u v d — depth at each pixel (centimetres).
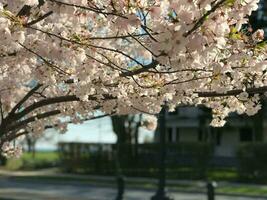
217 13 365
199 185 3027
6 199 2116
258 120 4191
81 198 2288
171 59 371
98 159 3956
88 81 504
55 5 407
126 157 3812
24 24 438
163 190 1767
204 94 517
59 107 599
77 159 4038
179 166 3616
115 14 395
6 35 420
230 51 454
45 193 2542
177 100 533
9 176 3684
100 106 584
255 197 2530
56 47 469
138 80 534
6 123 575
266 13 3488
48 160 4862
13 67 529
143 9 391
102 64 518
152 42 397
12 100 650
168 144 3650
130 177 3731
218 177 3519
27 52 486
